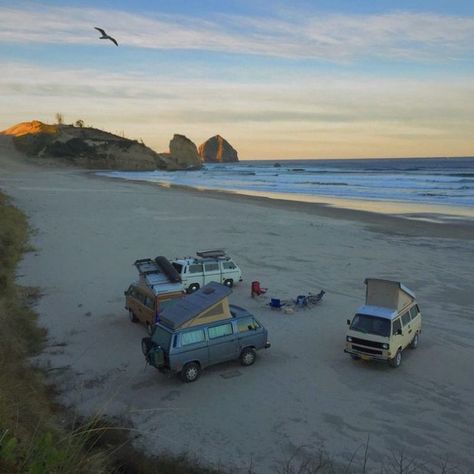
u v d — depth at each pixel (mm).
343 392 12727
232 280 22891
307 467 9516
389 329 14016
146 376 13648
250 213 50719
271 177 141750
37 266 26141
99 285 22812
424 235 37688
